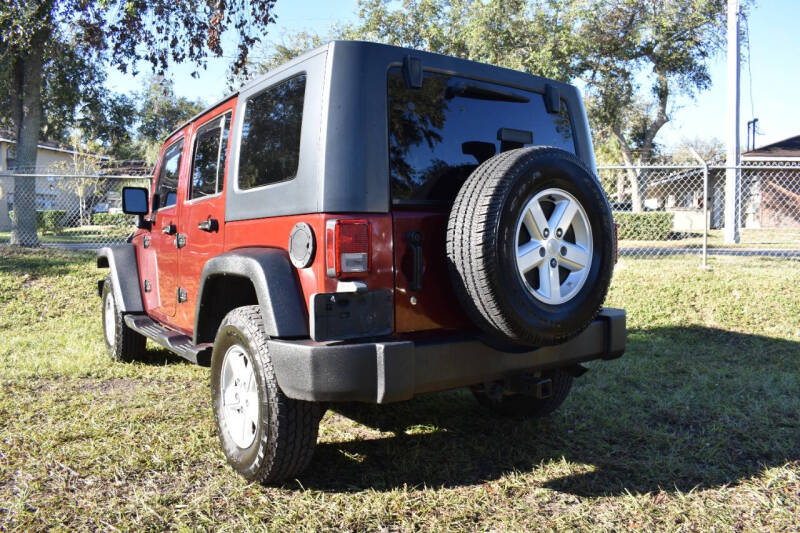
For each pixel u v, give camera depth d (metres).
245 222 3.27
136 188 4.95
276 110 3.10
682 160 34.31
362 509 2.76
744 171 26.23
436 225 2.84
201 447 3.49
